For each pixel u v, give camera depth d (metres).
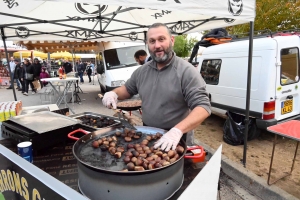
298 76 3.79
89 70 15.12
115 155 1.14
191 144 2.28
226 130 4.08
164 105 1.55
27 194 1.19
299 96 3.85
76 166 1.37
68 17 2.98
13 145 1.62
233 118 4.40
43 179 1.01
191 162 1.44
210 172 1.06
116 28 3.98
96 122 1.93
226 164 3.12
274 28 8.17
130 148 1.24
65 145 1.70
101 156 1.17
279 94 3.58
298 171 2.97
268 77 3.50
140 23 3.74
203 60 5.31
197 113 1.26
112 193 0.89
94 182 0.92
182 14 3.21
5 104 2.32
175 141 1.13
